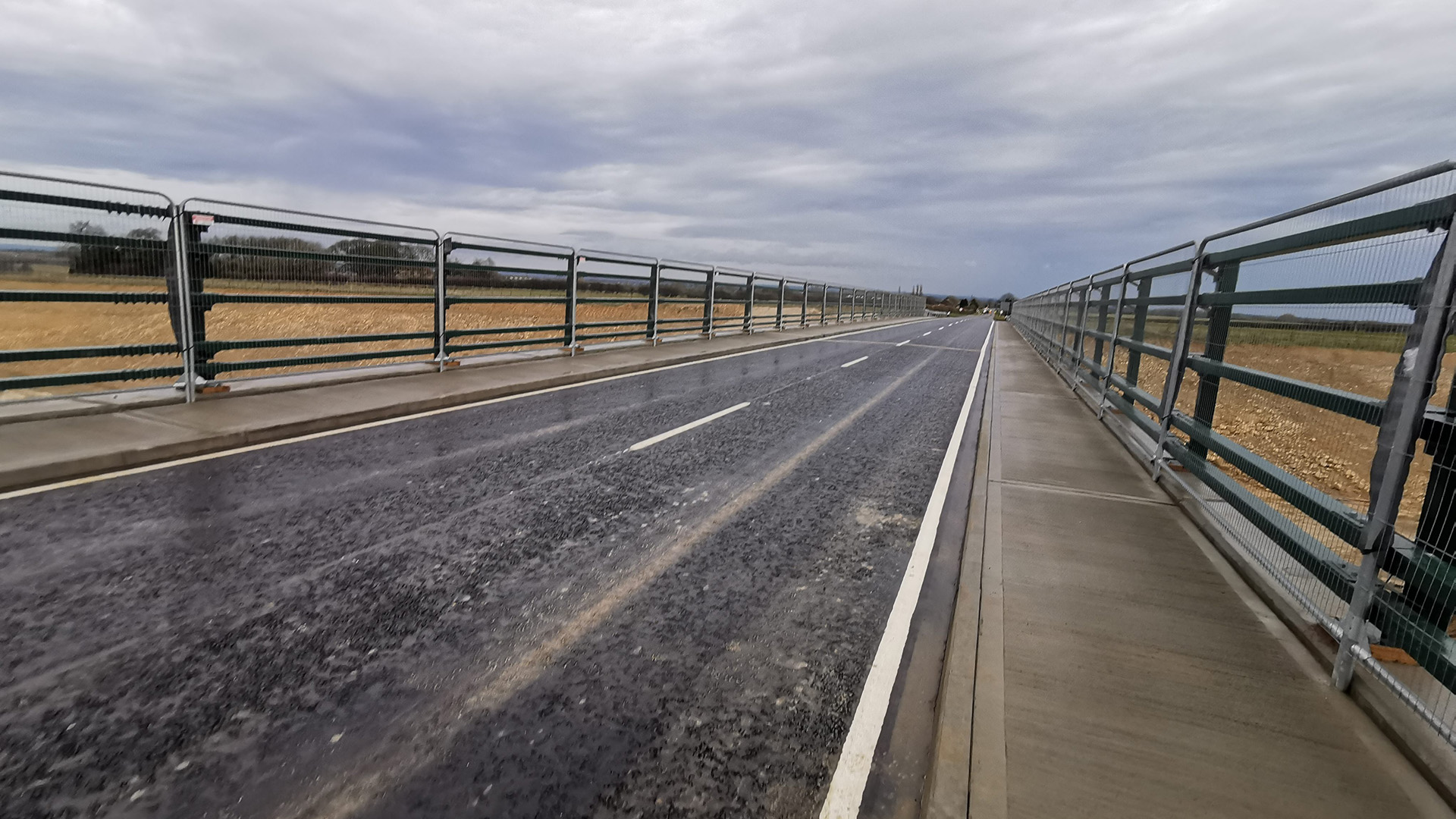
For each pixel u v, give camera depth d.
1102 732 2.55
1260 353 4.55
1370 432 4.29
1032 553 4.40
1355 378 3.25
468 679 2.95
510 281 13.62
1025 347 28.08
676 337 20.69
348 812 2.20
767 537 4.81
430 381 10.32
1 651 2.99
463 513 4.98
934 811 2.15
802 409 10.11
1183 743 2.49
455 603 3.62
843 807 2.32
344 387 9.47
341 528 4.58
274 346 8.84
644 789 2.36
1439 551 2.57
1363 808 2.19
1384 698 2.69
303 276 9.16
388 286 10.47
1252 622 3.48
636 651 3.24
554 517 5.00
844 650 3.34
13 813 2.12
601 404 9.72
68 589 3.57
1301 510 3.43
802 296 31.44
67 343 11.27
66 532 4.31
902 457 7.40
